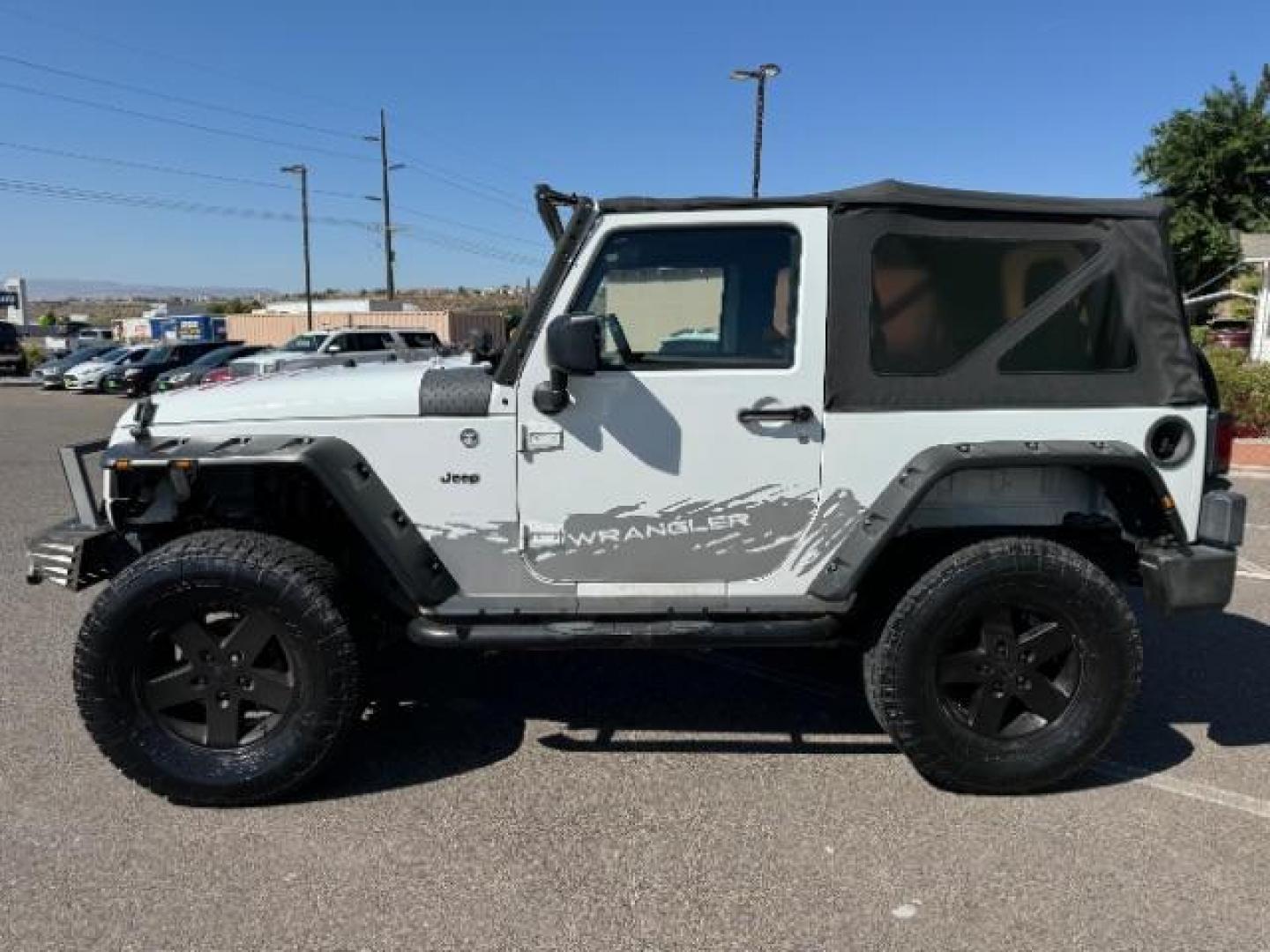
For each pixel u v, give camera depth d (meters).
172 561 3.08
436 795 3.29
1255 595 5.61
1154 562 3.21
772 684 4.31
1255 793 3.30
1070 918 2.61
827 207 3.16
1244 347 22.73
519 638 3.21
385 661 3.95
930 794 3.30
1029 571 3.12
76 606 5.36
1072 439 3.25
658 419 3.22
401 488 3.28
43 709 3.96
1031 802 3.24
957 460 3.13
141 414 3.35
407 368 3.76
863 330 3.19
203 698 3.20
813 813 3.17
